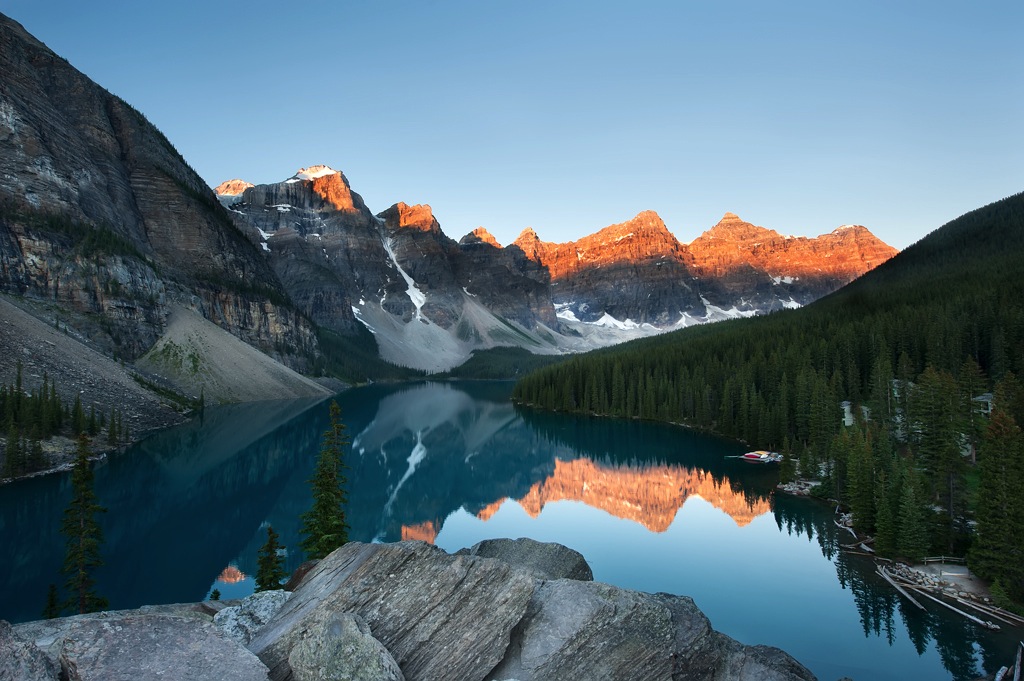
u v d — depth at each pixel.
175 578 45.94
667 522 59.75
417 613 13.11
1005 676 28.53
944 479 47.44
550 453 107.38
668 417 135.12
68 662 9.89
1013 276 124.25
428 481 85.81
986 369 95.06
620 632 13.59
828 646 32.72
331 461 38.97
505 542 20.69
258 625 13.55
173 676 10.04
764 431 97.75
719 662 14.54
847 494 56.72
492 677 12.72
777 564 46.00
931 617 35.78
